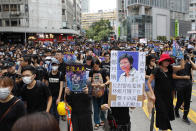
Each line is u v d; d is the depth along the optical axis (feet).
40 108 12.54
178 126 17.60
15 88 14.75
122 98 12.95
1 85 8.93
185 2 399.44
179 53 20.35
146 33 325.62
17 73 17.95
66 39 169.27
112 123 12.59
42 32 159.53
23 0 160.66
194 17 391.45
